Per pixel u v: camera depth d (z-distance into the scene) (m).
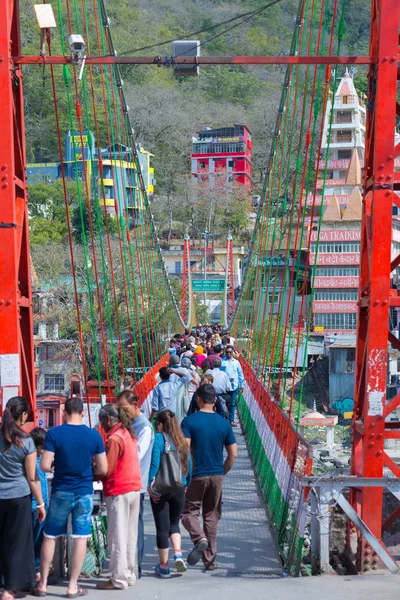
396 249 45.72
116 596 5.67
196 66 6.98
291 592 5.63
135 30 89.88
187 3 104.50
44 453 5.55
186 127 83.06
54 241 39.97
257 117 90.50
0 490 5.38
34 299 30.94
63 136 56.06
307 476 6.16
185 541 7.99
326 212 44.81
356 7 76.25
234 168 80.38
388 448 19.00
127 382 9.16
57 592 5.72
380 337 6.43
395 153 6.41
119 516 5.89
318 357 38.81
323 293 44.25
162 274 27.55
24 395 6.93
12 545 5.42
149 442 6.43
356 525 6.16
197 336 25.69
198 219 74.31
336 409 35.31
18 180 6.84
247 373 16.27
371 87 6.68
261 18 105.94
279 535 7.35
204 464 6.63
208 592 5.73
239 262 68.31
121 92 14.59
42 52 6.81
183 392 10.24
